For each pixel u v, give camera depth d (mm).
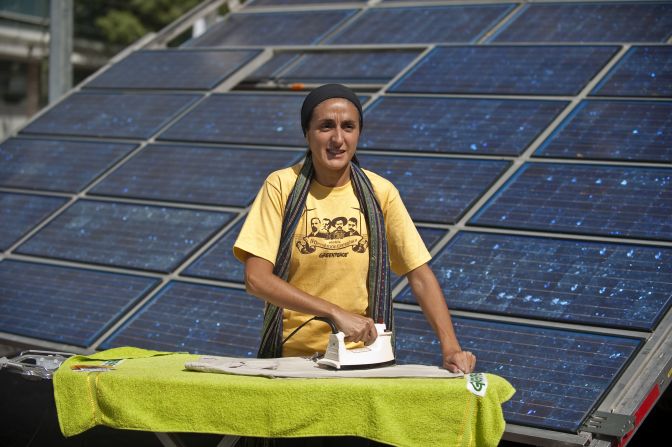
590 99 6324
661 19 7332
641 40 7070
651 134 5812
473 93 6707
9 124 18906
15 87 18906
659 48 6781
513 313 4703
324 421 3293
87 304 5605
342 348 3449
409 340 4762
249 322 5129
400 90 6988
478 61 7160
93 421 3559
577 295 4719
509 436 4035
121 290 5664
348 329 3475
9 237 6480
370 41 8062
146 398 3473
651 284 4676
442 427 3285
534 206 5418
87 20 22531
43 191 6934
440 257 5191
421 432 3287
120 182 6750
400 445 3250
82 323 5438
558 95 6465
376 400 3254
